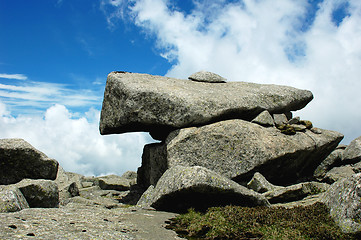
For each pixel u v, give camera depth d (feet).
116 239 30.53
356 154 80.33
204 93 75.97
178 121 71.15
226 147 66.33
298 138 73.82
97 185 110.83
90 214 41.09
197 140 68.08
